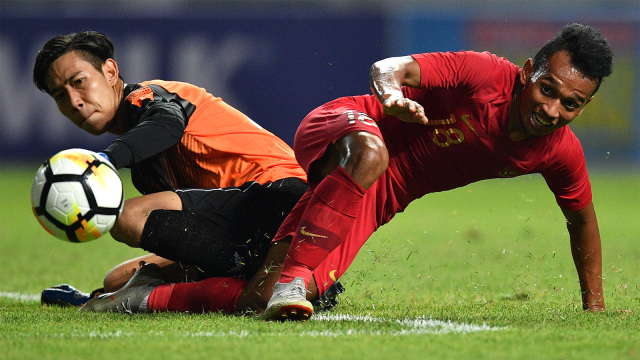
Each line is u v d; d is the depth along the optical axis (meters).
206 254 12.96
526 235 31.70
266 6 70.19
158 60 58.97
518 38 61.25
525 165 12.09
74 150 11.79
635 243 28.89
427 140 12.38
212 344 9.92
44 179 11.50
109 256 25.84
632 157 62.75
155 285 13.37
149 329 11.12
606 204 44.41
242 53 59.28
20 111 58.69
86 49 13.91
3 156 58.91
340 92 59.91
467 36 61.06
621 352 9.59
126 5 69.00
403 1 70.38
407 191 13.04
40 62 13.80
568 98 10.98
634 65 61.44
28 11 66.62
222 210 13.30
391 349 9.60
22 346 9.85
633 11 70.88
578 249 13.48
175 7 69.81
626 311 13.35
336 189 11.08
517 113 11.48
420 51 60.84
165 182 14.44
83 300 14.97
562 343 10.11
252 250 13.35
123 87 14.33
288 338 10.34
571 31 11.03
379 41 60.06
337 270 12.76
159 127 12.91
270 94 59.53
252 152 14.25
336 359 9.03
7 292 17.42
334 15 59.75
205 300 12.89
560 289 17.56
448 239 30.50
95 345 9.89
